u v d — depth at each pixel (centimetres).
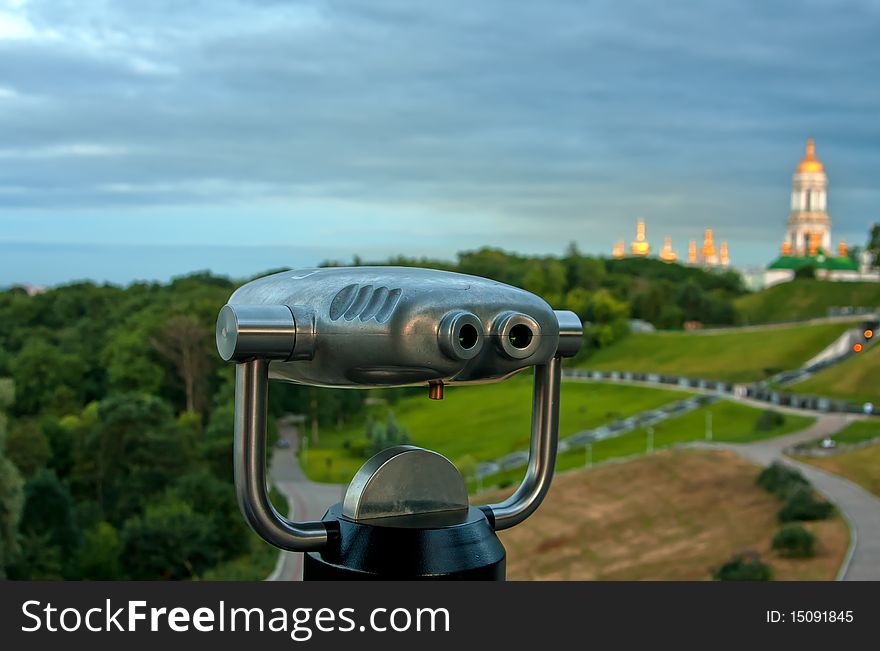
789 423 7719
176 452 5109
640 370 11225
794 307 14875
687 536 4703
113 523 4756
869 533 4178
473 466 6700
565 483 5778
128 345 8888
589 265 14450
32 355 8575
